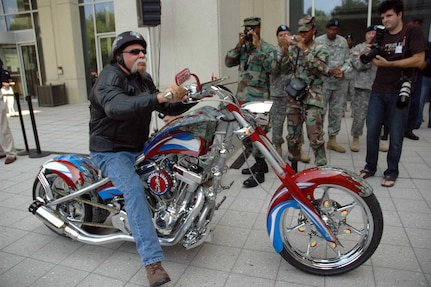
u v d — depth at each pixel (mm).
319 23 10203
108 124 2678
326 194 2586
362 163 4945
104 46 14039
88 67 14312
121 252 3066
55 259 2988
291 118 4320
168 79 5484
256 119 2498
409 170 4602
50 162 3180
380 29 3803
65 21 13445
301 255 2639
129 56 2580
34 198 3424
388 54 3863
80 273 2783
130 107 2320
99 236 2887
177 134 2541
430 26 9539
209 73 5242
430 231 3109
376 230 2436
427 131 6730
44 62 14445
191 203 2654
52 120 9953
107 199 2916
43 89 13125
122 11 5535
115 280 2682
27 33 14695
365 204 2441
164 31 5348
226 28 5355
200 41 5191
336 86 5297
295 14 10242
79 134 7883
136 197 2527
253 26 4246
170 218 2623
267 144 2566
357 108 5344
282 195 2561
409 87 3740
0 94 5523
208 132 2490
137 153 2834
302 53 4156
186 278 2639
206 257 2891
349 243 3002
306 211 2494
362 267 2662
